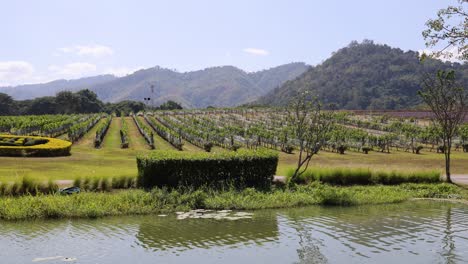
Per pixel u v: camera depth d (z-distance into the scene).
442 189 26.16
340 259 13.37
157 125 79.19
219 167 24.52
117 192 22.89
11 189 21.50
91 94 179.62
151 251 14.08
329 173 27.91
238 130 67.88
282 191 24.30
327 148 56.53
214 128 72.06
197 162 24.02
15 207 18.64
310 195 23.27
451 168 37.22
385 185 28.03
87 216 18.81
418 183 28.41
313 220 18.56
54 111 159.25
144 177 23.70
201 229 16.89
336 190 23.72
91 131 76.44
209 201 21.28
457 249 14.39
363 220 18.59
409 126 72.56
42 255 13.59
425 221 18.42
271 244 14.90
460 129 56.75
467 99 32.59
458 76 150.50
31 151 39.50
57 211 18.70
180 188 23.09
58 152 41.06
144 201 20.72
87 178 23.20
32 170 30.36
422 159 44.19
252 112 124.25
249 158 25.12
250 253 13.90
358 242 15.19
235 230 16.77
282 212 20.30
